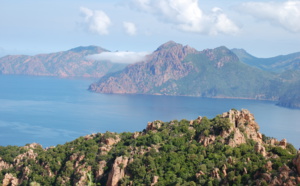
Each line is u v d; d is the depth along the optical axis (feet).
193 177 525.34
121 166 575.38
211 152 573.33
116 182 563.48
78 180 589.73
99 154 647.15
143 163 579.07
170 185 519.60
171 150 610.24
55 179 627.05
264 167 472.44
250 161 509.76
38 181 629.92
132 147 650.84
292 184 419.33
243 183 474.49
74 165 642.63
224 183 486.38
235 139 587.27
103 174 600.39
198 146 600.80
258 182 448.65
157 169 565.12
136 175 563.48
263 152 531.09
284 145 574.56
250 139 601.21
